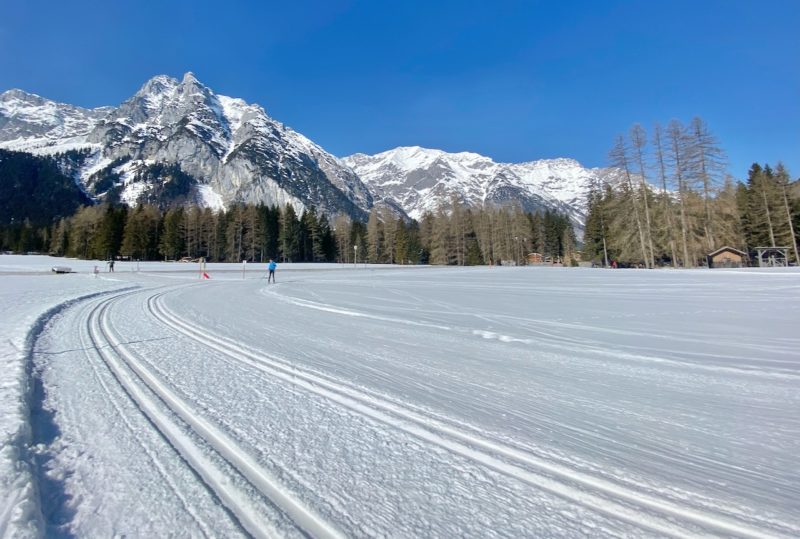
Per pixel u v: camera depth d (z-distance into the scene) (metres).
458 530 2.02
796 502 2.26
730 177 39.69
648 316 9.38
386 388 4.23
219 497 2.29
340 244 89.75
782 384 4.39
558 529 2.03
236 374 4.73
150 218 78.75
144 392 4.05
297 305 11.99
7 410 3.31
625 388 4.28
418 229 94.25
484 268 50.97
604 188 58.12
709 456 2.80
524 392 4.14
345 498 2.29
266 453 2.79
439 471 2.59
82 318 9.13
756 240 45.84
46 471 2.53
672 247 38.19
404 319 9.12
